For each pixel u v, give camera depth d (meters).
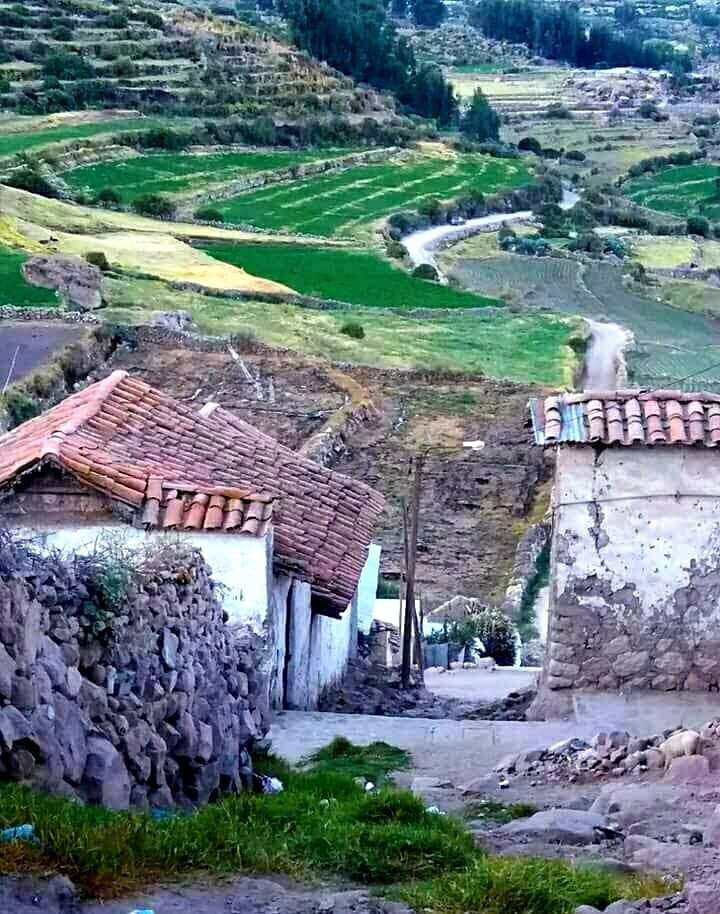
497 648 33.91
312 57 164.62
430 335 76.12
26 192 99.19
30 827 8.23
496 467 50.75
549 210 134.88
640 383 70.50
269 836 9.80
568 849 10.22
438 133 163.00
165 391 58.00
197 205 112.44
